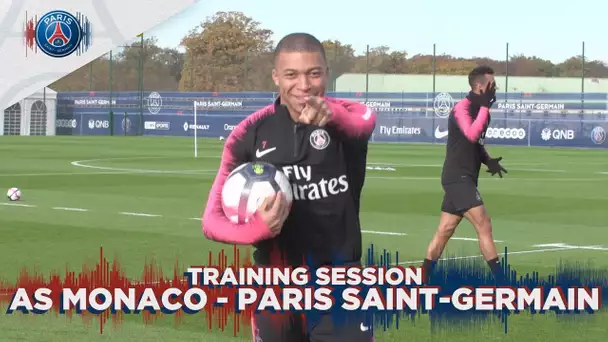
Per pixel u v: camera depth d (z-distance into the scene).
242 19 60.81
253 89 61.53
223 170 3.62
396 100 58.44
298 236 3.72
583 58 53.97
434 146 51.47
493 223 14.97
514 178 26.20
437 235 8.79
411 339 6.52
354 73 70.25
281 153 3.60
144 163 31.42
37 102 65.81
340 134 3.56
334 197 3.68
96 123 66.50
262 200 3.27
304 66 3.28
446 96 56.78
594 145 52.03
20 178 23.67
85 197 18.45
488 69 8.47
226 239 3.29
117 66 64.62
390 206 17.56
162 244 11.57
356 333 3.75
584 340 6.58
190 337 6.49
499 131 55.34
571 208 17.59
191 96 62.97
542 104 54.03
